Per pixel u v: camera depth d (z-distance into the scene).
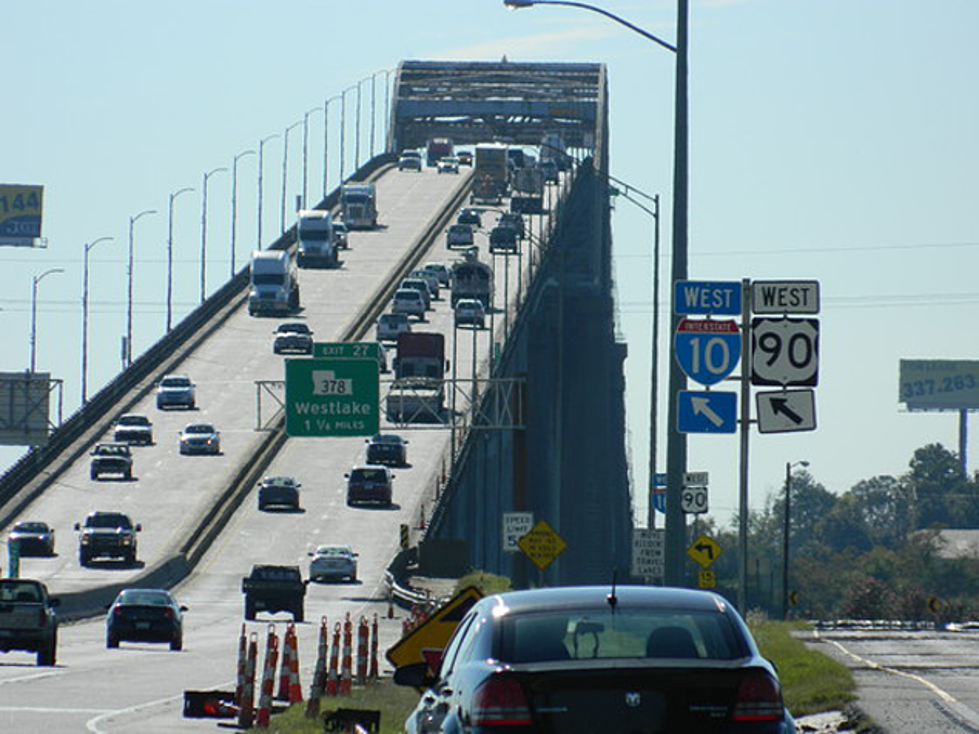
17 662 133.12
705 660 36.59
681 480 104.19
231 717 90.12
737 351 71.44
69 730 82.19
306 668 134.75
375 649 111.19
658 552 135.38
